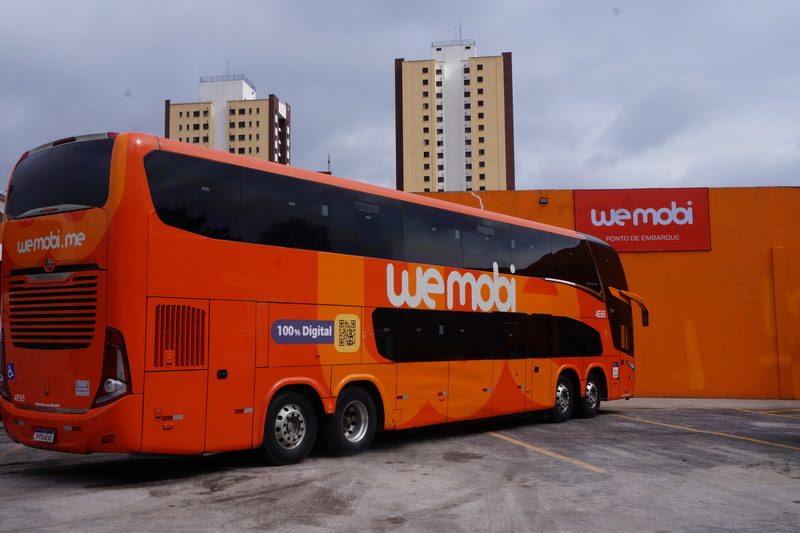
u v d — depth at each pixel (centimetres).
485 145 13150
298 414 919
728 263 2147
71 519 613
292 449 908
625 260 2156
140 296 749
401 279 1088
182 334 784
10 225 855
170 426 765
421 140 13375
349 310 992
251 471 854
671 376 2122
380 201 1070
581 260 1578
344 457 971
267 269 883
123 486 762
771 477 852
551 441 1166
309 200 954
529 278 1391
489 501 700
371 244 1042
